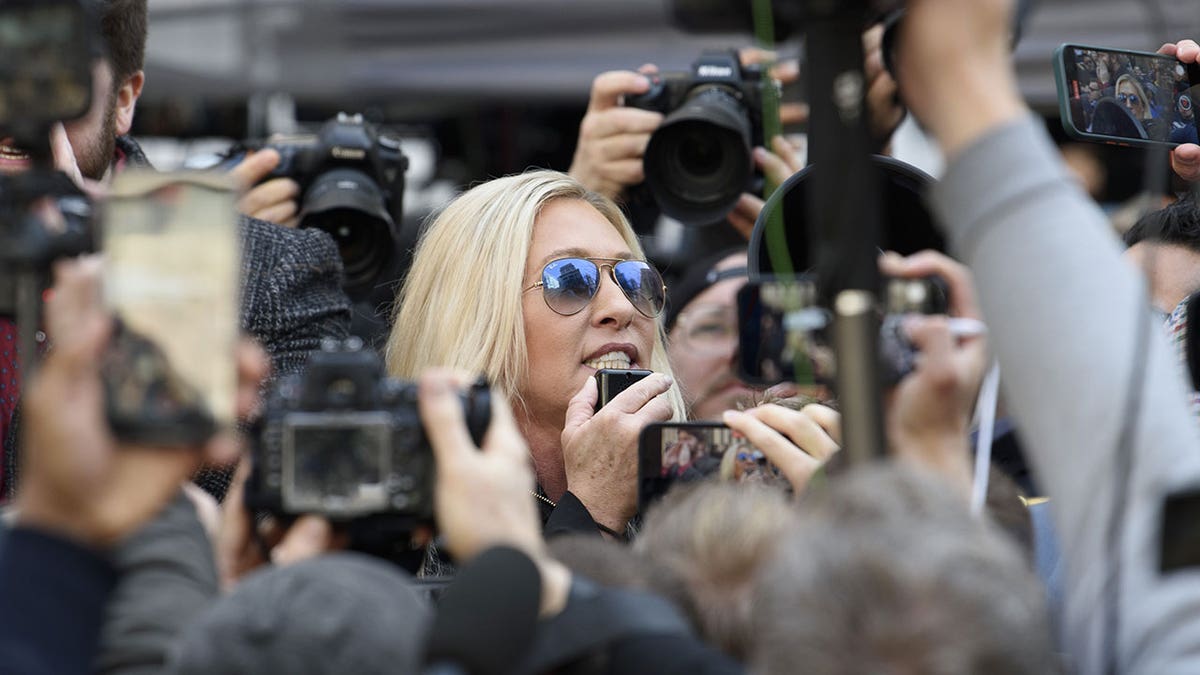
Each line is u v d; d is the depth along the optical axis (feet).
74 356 15.03
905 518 14.60
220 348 15.44
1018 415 15.89
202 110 56.34
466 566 15.69
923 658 13.57
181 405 15.12
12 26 17.21
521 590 15.53
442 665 15.07
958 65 16.43
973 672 13.58
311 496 17.19
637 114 35.32
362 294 34.81
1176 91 26.99
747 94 36.14
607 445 26.27
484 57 54.54
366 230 34.55
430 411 16.65
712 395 38.50
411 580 19.85
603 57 54.70
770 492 19.54
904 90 17.13
